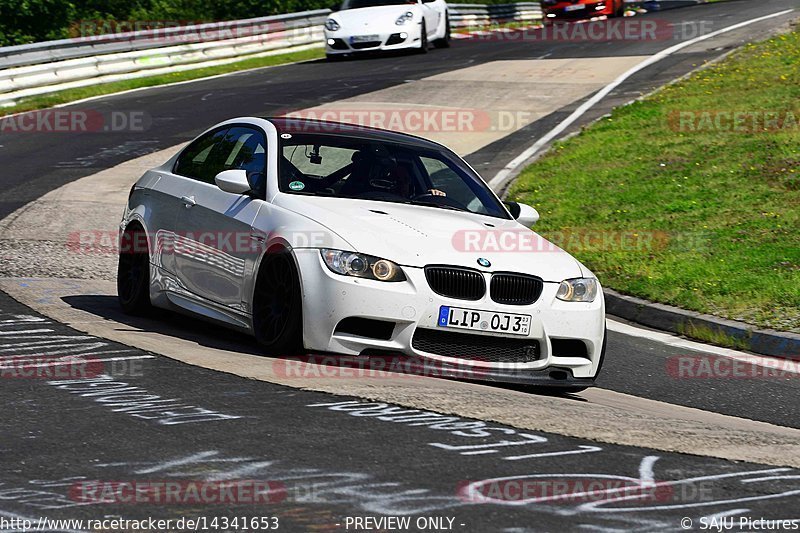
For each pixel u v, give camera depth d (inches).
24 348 935.7
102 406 748.0
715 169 2059.5
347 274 910.4
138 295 1156.5
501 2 6067.9
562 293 970.1
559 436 730.2
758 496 623.8
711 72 3038.9
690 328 1362.0
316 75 3545.8
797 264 1539.1
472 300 927.0
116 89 3366.1
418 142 1157.1
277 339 946.1
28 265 1446.9
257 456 643.5
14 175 2182.6
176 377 844.0
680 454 710.5
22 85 3120.1
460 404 797.9
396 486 597.6
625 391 1051.3
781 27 3860.7
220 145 1142.3
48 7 4185.5
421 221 995.3
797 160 2038.6
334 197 1021.8
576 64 3501.5
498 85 3186.5
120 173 2225.6
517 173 2224.4
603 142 2383.1
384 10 3939.5
